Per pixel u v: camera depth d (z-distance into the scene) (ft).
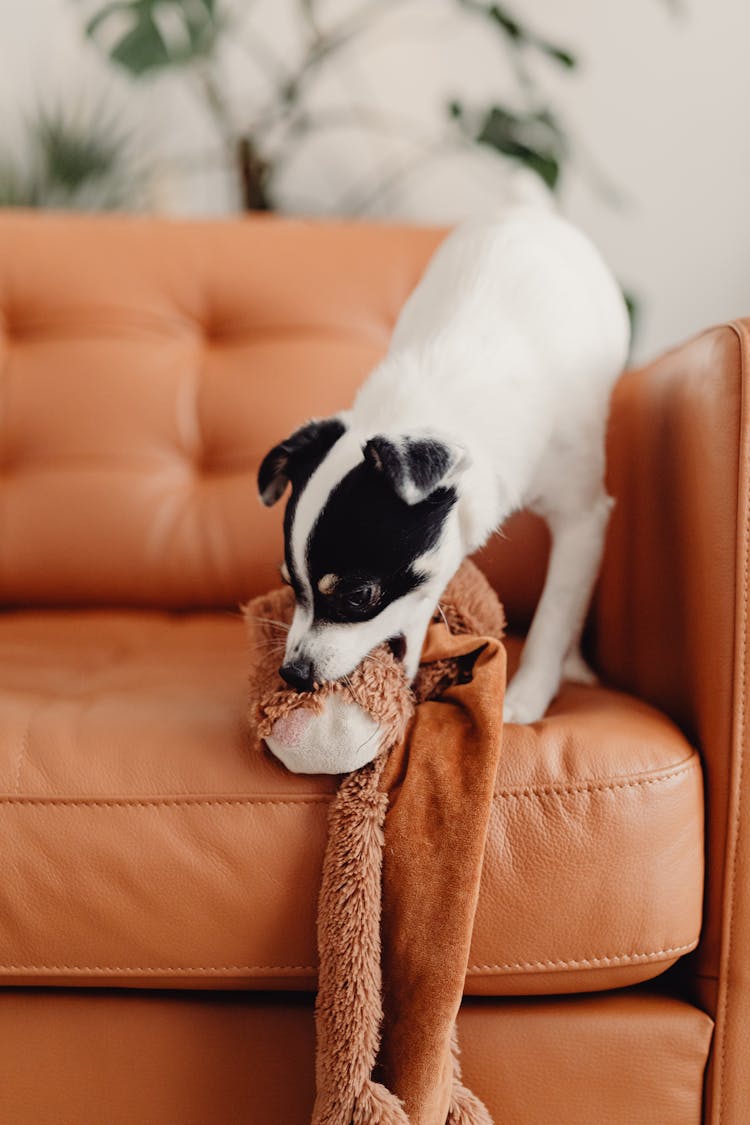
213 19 6.20
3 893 2.66
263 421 4.88
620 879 2.72
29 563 4.84
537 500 3.88
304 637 2.99
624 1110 2.84
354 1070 2.49
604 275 4.40
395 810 2.68
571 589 3.80
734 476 2.90
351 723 2.68
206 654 4.01
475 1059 2.80
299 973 2.72
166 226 5.28
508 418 3.51
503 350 3.64
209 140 7.22
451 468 2.94
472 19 7.03
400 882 2.63
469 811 2.63
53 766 2.77
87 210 7.00
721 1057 2.86
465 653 3.06
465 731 2.81
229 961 2.71
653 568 3.59
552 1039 2.81
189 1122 2.81
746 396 2.88
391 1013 2.61
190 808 2.71
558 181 6.55
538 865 2.70
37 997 2.82
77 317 5.06
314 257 5.13
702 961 2.92
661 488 3.51
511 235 4.09
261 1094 2.81
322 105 7.20
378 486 3.11
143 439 4.93
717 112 6.76
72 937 2.68
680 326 7.02
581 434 3.81
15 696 3.25
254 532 4.80
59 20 7.01
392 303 5.06
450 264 4.05
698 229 6.91
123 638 4.33
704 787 2.96
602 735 2.89
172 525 4.86
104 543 4.83
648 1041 2.83
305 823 2.71
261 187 6.87
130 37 5.99
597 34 6.85
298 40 7.15
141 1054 2.81
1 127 7.09
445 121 7.17
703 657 3.00
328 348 4.97
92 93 7.13
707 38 6.70
